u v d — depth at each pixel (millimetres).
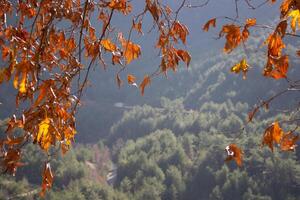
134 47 1733
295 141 1403
